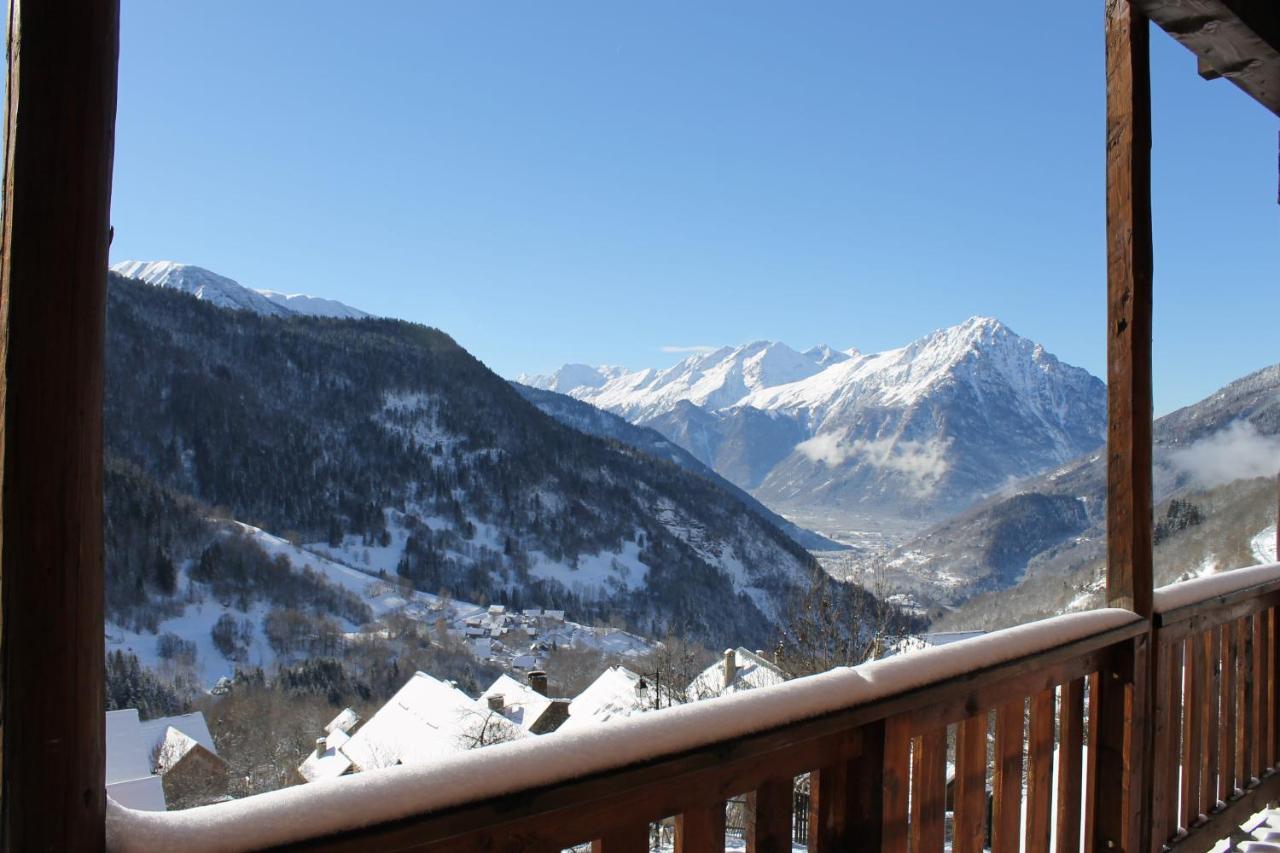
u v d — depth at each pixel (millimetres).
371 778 891
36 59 705
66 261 708
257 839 800
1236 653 2816
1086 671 2082
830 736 1388
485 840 970
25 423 692
